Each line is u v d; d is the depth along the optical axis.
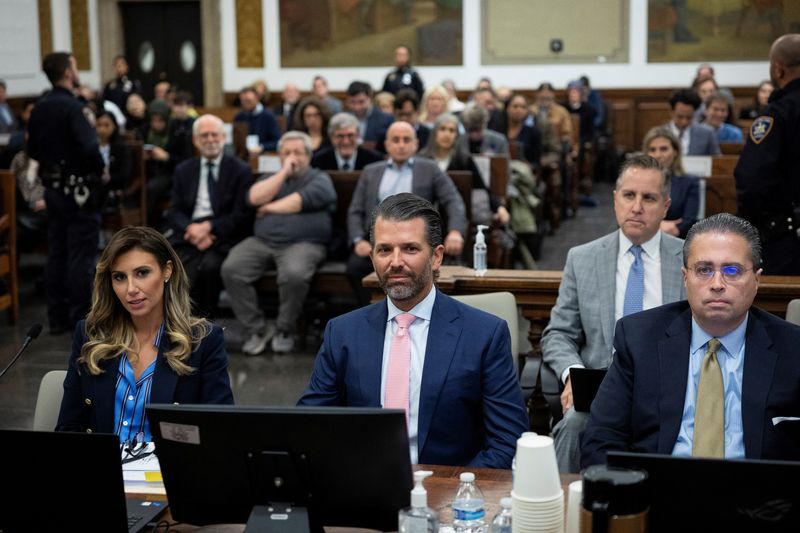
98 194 6.75
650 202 3.50
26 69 15.20
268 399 5.41
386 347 2.86
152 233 2.96
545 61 15.88
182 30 17.30
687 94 8.02
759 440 2.54
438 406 2.79
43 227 8.12
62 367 6.05
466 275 4.44
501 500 2.10
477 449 2.88
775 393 2.56
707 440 2.58
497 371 2.82
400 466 2.03
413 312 2.85
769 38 15.29
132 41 17.42
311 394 2.88
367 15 16.16
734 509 1.90
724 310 2.55
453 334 2.83
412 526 2.02
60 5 16.67
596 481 1.85
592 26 15.71
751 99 15.42
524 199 8.16
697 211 5.64
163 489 2.49
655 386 2.67
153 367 2.95
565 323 3.66
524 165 8.20
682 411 2.64
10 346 6.51
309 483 2.07
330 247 6.55
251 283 6.27
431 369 2.80
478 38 15.96
